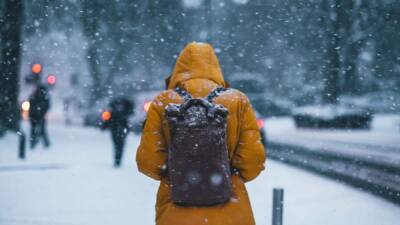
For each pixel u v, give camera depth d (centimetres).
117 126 1653
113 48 4534
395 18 4406
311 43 4850
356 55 4456
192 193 413
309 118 3828
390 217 988
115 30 4388
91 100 4809
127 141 2692
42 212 991
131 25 4419
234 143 435
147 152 433
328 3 4422
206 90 440
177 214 420
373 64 4928
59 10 3875
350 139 2942
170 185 424
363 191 1268
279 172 1594
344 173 1608
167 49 4744
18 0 2506
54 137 2667
